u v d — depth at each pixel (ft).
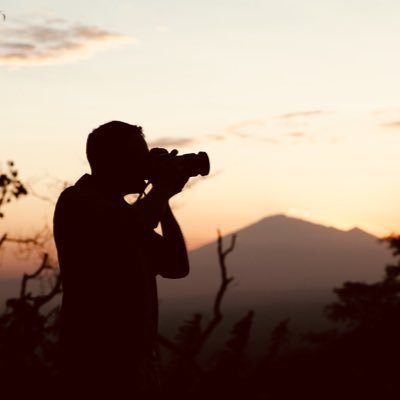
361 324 60.70
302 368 61.62
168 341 80.59
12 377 55.21
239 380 69.15
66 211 13.69
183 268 14.16
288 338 72.59
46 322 67.46
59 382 13.47
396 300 146.61
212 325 88.79
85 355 13.25
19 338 63.72
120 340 13.26
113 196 13.91
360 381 56.95
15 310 69.00
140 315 13.39
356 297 151.02
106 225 13.35
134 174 13.76
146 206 13.21
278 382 63.05
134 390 13.24
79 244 13.46
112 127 13.71
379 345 57.26
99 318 13.29
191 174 13.69
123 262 13.32
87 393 13.14
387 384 56.03
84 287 13.41
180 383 72.18
